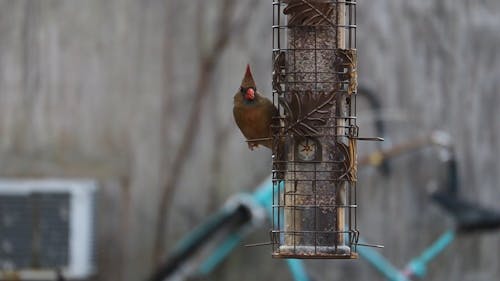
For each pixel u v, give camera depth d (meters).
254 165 14.48
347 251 10.01
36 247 14.30
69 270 14.27
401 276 13.75
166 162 14.53
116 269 14.45
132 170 14.53
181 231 14.46
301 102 10.12
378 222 14.74
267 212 13.62
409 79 14.79
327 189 10.13
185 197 14.51
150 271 14.42
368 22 14.80
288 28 10.21
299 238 10.13
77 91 14.54
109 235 14.48
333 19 10.18
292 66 10.16
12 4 14.54
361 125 14.62
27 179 14.42
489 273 14.77
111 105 14.56
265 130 10.29
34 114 14.49
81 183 14.37
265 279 14.39
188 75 14.58
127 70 14.58
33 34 14.56
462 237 14.77
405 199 14.77
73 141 14.52
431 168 14.74
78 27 14.57
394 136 14.73
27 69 14.53
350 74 10.10
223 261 14.42
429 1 14.85
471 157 14.88
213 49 14.58
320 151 10.13
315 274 14.59
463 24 14.89
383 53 14.79
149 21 14.62
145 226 14.49
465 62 14.88
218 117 14.56
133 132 14.56
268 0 14.58
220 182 14.51
